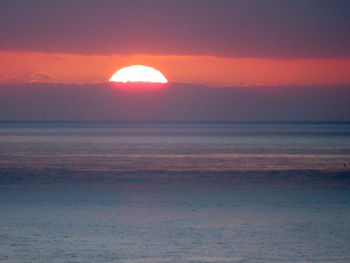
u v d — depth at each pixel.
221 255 43.28
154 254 43.53
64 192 82.38
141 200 73.56
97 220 58.00
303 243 47.34
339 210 64.88
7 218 59.09
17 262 41.16
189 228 53.81
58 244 46.69
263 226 54.84
